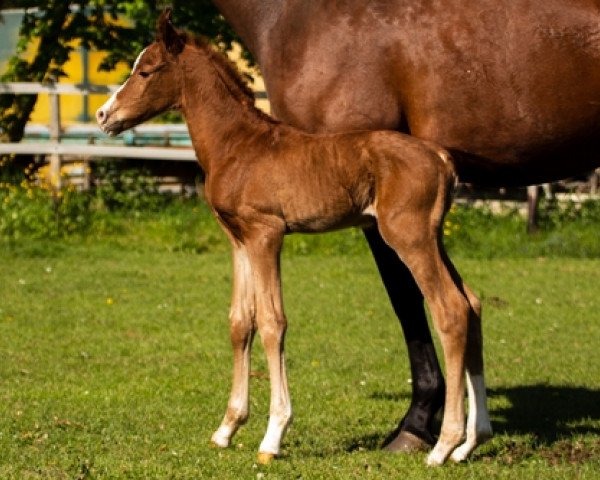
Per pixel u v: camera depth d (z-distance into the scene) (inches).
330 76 518.9
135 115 503.8
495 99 500.1
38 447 510.6
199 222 1256.8
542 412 609.0
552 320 883.4
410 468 470.0
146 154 1250.0
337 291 989.2
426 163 458.9
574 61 493.4
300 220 479.5
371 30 513.7
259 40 546.6
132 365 720.3
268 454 479.2
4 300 929.5
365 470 467.2
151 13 1245.1
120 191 1309.1
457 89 502.9
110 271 1065.5
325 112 521.0
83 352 755.4
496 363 742.5
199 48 499.2
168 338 805.2
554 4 495.2
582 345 797.9
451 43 502.3
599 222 1259.8
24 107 1382.9
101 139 1608.0
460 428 469.4
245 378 504.1
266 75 543.8
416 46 506.3
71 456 492.7
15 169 1360.7
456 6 503.8
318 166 472.4
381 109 514.0
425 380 527.2
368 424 572.7
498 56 497.7
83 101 1824.6
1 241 1173.1
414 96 509.4
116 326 843.4
